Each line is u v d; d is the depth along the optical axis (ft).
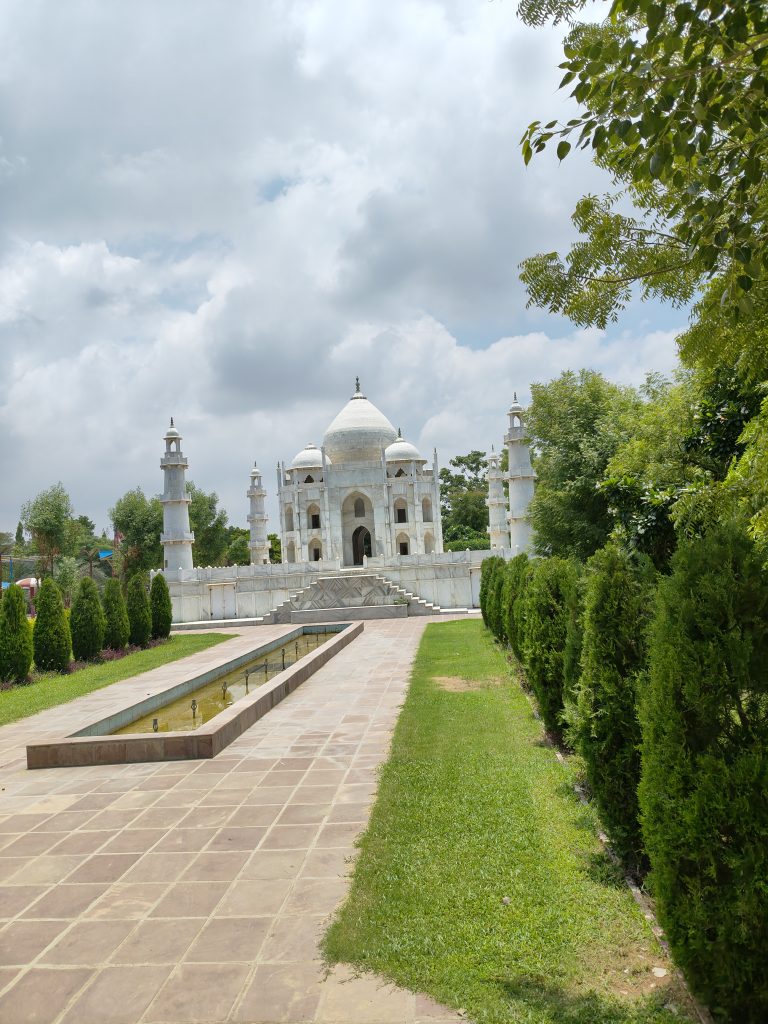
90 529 294.87
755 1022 14.76
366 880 21.91
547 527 84.33
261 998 16.56
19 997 17.07
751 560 15.96
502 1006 15.78
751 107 16.90
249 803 30.07
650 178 19.43
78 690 66.54
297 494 197.88
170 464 165.37
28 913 21.29
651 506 41.78
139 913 20.94
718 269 20.24
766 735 15.24
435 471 202.28
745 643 15.24
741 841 14.73
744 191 17.37
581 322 22.33
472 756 34.22
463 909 19.97
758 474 28.25
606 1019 15.24
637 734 21.94
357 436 214.69
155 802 31.04
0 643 72.23
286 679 54.65
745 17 15.61
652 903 19.84
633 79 16.85
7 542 251.60
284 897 21.44
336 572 151.02
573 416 87.66
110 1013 16.31
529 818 26.11
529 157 19.04
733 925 14.52
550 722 35.17
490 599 77.56
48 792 33.45
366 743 38.75
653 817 16.14
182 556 165.48
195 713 54.13
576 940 18.29
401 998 16.29
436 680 56.54
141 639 103.71
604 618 23.50
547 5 17.72
